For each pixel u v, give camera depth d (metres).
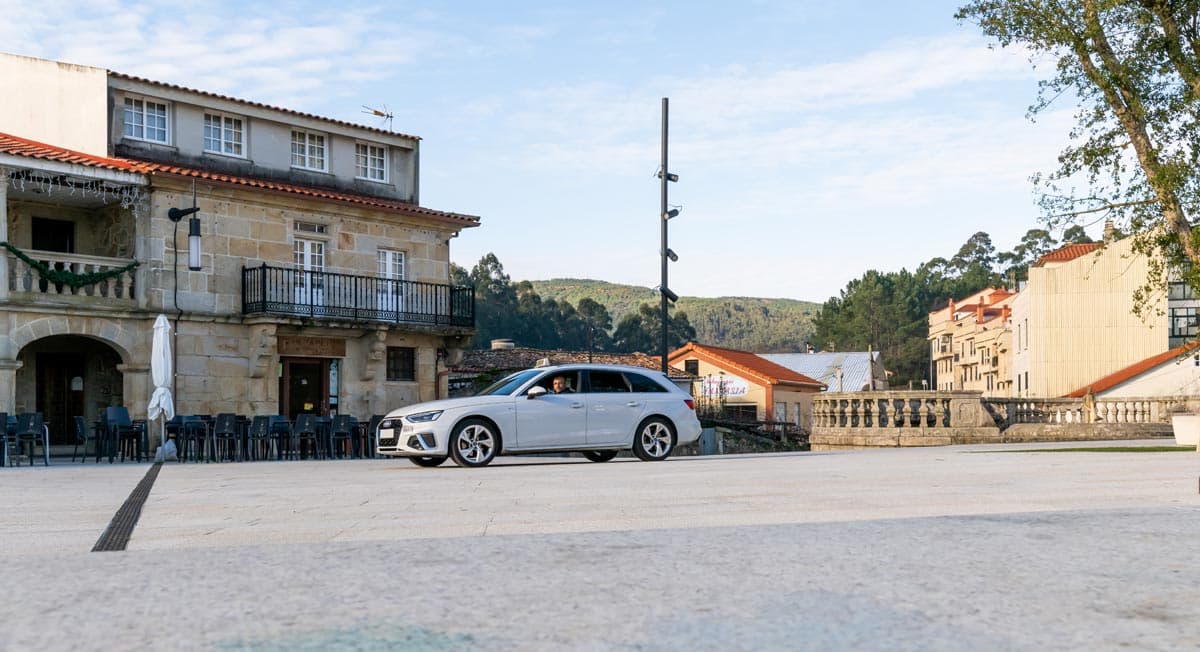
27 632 3.53
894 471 13.41
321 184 32.22
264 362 28.62
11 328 24.69
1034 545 5.54
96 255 28.42
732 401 66.12
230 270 28.53
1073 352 59.06
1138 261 58.62
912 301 141.50
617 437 17.77
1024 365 65.50
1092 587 4.27
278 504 9.22
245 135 30.66
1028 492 9.60
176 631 3.51
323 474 14.98
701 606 3.90
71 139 27.94
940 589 4.23
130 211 27.52
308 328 29.59
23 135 27.95
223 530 7.09
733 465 15.80
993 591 4.18
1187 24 21.98
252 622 3.65
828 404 33.12
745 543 5.71
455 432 16.67
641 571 4.74
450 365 33.97
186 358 27.55
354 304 31.06
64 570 4.97
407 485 11.66
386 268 32.50
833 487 10.46
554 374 17.67
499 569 4.83
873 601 3.98
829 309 149.12
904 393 31.56
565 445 17.34
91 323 26.02
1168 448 22.33
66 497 10.48
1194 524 6.45
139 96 28.69
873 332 136.75
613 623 3.60
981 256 160.50
